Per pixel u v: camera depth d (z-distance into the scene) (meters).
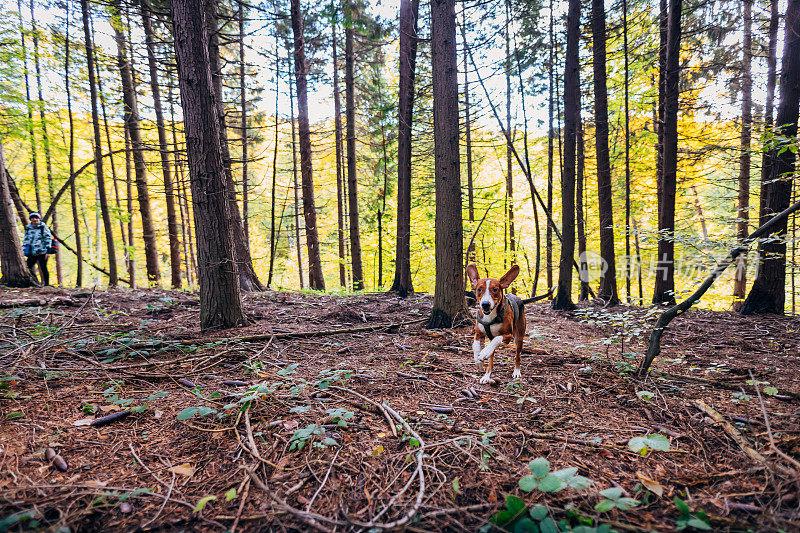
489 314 3.93
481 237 19.25
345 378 4.06
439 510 2.12
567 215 9.01
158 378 4.04
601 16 9.94
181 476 2.45
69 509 2.08
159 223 24.19
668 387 3.94
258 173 28.92
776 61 10.16
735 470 2.51
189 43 5.32
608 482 2.40
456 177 6.66
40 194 14.91
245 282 11.01
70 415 3.13
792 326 6.97
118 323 6.20
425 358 5.03
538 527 2.01
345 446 2.80
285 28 12.42
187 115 5.55
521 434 2.99
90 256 25.06
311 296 10.70
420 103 14.76
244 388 3.82
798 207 3.45
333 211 28.31
